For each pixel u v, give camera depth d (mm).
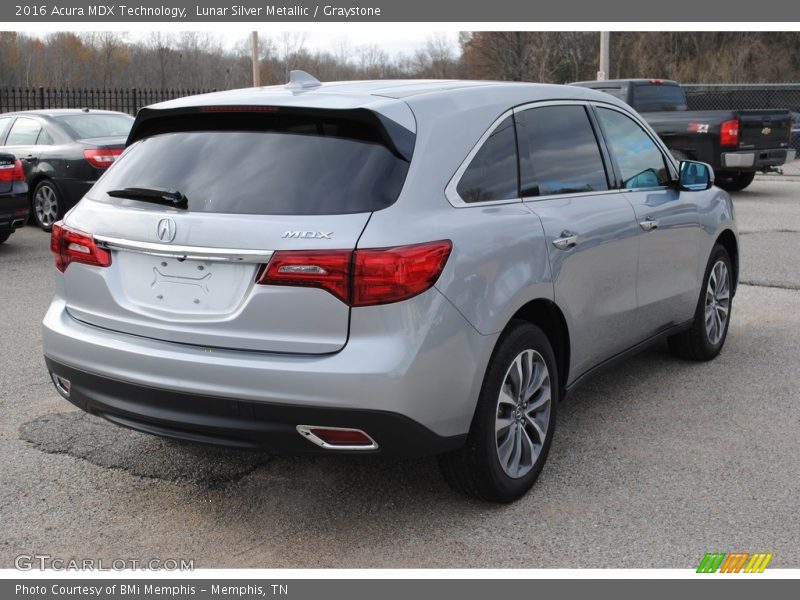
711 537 3467
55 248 3814
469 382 3373
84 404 3668
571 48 46562
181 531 3576
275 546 3457
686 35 47375
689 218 5234
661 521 3598
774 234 10938
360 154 3289
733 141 14406
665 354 6023
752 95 21734
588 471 4094
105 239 3527
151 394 3363
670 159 5285
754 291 7906
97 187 3789
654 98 15938
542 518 3639
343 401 3072
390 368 3082
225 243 3201
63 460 4230
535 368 3855
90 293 3621
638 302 4734
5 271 8852
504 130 3859
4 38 33969
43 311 7168
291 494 3891
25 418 4766
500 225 3574
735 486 3918
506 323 3527
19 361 5809
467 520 3631
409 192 3264
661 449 4348
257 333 3186
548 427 3943
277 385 3113
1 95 26125
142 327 3430
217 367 3193
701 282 5523
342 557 3367
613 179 4617
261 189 3285
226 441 3291
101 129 11727
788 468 4109
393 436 3168
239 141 3471
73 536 3533
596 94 4707
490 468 3570
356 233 3104
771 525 3559
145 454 4305
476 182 3602
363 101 3404
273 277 3129
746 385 5336
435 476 4062
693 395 5156
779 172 18359
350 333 3100
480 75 47375
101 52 34719
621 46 47594
